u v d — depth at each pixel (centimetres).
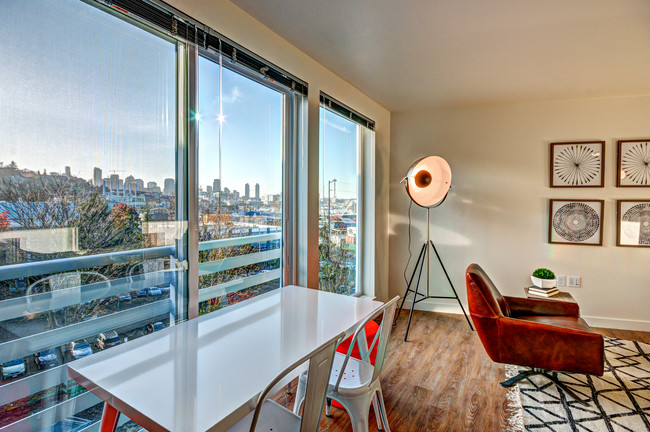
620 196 341
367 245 372
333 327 148
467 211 385
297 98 252
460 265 388
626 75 283
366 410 148
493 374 249
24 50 115
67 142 127
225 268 197
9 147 112
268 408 131
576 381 239
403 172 406
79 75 130
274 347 128
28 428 120
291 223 252
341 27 210
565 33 212
